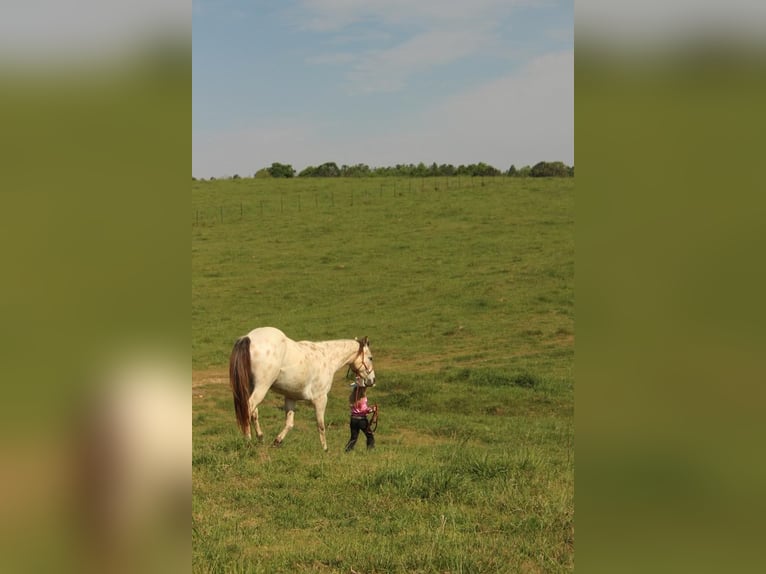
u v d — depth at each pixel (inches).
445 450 372.8
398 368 753.6
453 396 611.8
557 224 1363.2
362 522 235.9
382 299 1040.8
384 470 287.7
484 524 229.1
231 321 964.6
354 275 1160.2
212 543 203.0
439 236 1343.5
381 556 197.6
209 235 1422.2
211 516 232.8
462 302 1002.7
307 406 599.5
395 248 1294.3
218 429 478.9
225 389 653.3
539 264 1139.3
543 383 644.1
